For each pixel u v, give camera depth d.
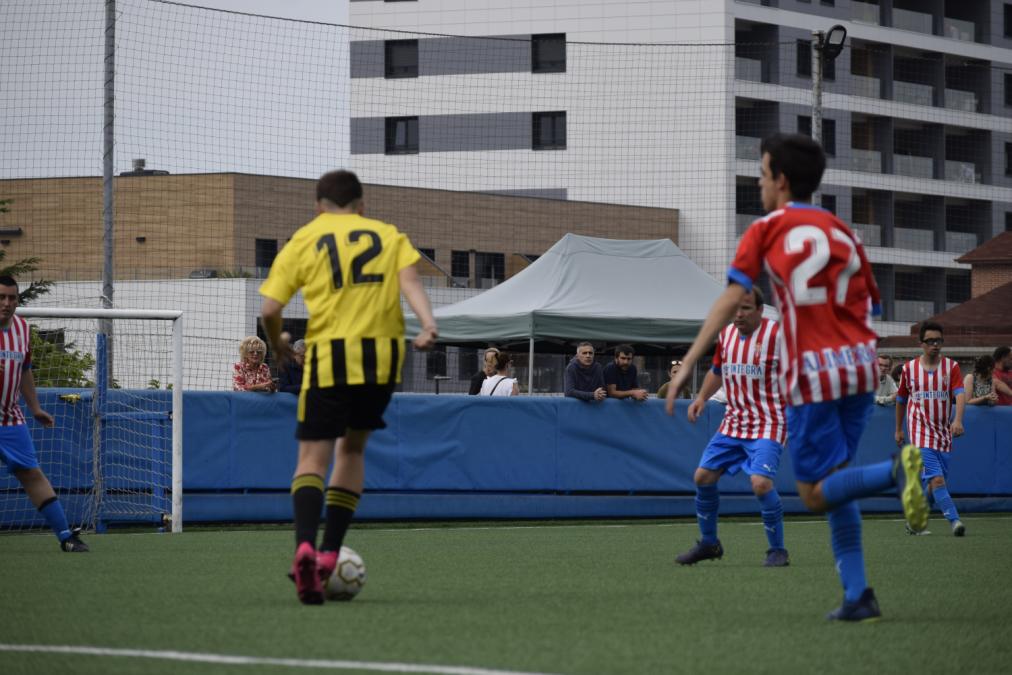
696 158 115.62
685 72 116.25
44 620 11.54
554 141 121.62
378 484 29.33
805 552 21.98
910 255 128.50
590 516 31.52
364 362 12.88
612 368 32.59
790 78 121.94
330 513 13.34
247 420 28.45
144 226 79.25
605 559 20.02
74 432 26.92
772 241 11.54
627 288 41.06
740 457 19.14
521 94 120.94
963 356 73.19
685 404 32.53
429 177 123.19
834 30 41.12
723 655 9.80
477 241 102.56
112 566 17.91
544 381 95.25
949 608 13.03
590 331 39.16
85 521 26.89
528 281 41.38
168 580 15.59
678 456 32.41
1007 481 36.66
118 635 10.60
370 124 124.25
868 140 129.88
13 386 20.89
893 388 36.12
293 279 13.18
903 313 128.50
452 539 24.89
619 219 109.62
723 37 115.88
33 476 21.06
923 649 10.21
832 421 11.49
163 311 26.83
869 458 35.22
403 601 13.31
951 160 136.00
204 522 28.09
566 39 119.56
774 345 18.89
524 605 12.98
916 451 10.77
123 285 76.31
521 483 30.75
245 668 9.04
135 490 27.25
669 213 113.38
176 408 26.89
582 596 14.02
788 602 13.50
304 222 84.75
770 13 120.12
